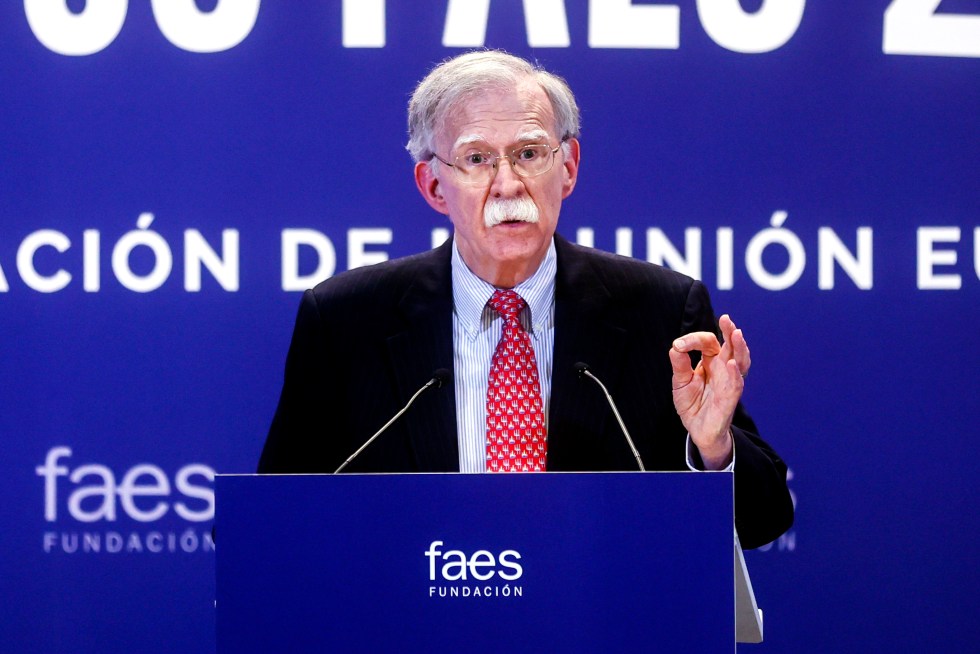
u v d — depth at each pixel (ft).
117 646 37.88
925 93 39.06
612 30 38.78
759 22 38.93
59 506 37.86
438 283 25.64
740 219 38.81
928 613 38.81
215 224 38.32
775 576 38.78
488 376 24.63
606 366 24.50
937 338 38.96
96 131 38.17
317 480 16.61
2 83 37.99
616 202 38.73
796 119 38.91
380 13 38.60
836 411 38.81
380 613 16.42
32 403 37.91
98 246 38.17
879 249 38.93
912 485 38.88
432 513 16.48
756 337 38.73
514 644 16.30
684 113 38.81
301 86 38.52
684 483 16.42
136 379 38.11
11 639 37.68
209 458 38.17
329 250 38.52
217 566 16.57
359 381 25.17
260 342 38.37
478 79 24.04
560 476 16.46
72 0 38.19
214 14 38.42
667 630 16.28
